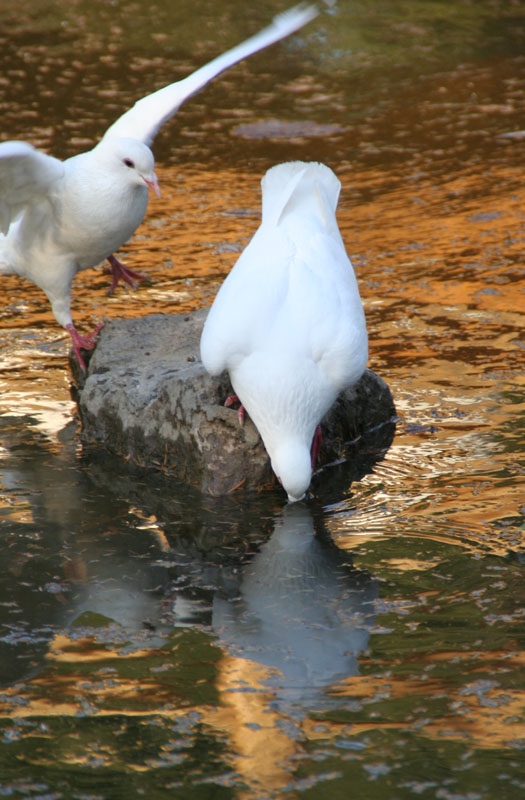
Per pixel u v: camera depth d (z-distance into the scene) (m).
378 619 7.53
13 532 8.99
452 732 6.27
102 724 6.45
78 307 14.29
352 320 9.45
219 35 29.23
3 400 11.67
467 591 7.82
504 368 11.99
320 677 6.85
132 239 16.92
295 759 6.09
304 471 8.98
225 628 7.51
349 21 30.23
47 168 10.37
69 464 10.38
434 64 26.70
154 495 9.78
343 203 18.47
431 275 15.08
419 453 10.27
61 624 7.60
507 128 22.02
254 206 18.31
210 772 6.02
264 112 23.59
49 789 5.93
